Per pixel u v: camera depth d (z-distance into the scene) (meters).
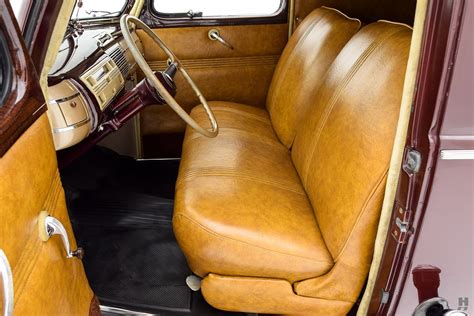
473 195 1.06
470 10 0.90
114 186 2.17
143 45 2.47
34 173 0.79
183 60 2.52
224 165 1.68
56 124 1.25
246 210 1.40
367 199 1.21
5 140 0.68
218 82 2.58
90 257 1.68
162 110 2.58
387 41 1.40
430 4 0.95
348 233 1.26
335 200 1.33
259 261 1.32
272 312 1.40
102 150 2.35
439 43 0.94
